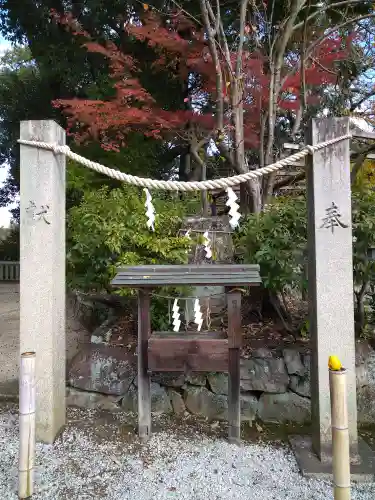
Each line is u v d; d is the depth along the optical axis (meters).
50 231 3.05
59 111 9.30
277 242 3.69
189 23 5.91
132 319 4.79
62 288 3.33
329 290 2.85
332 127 2.87
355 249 3.73
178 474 2.67
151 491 2.48
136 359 3.91
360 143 4.75
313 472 2.64
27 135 3.07
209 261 4.43
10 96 10.92
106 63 8.02
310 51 4.80
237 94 4.48
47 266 3.06
